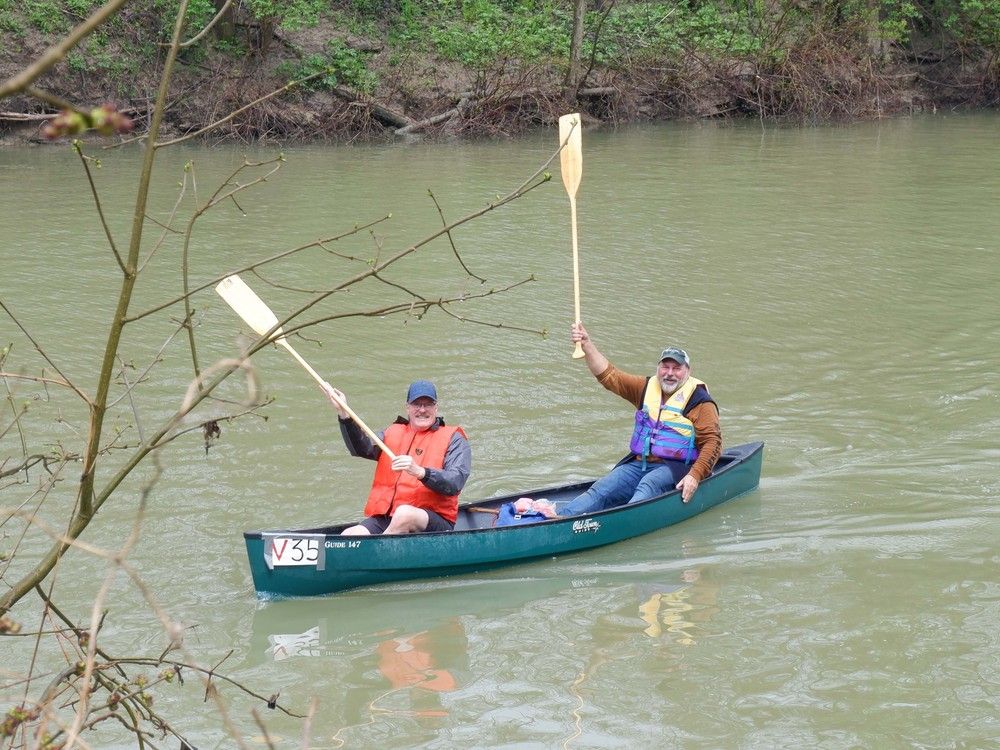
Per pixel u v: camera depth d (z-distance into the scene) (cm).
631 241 1520
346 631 620
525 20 2752
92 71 2362
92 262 1380
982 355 1080
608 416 952
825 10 2961
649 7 2942
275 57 2511
